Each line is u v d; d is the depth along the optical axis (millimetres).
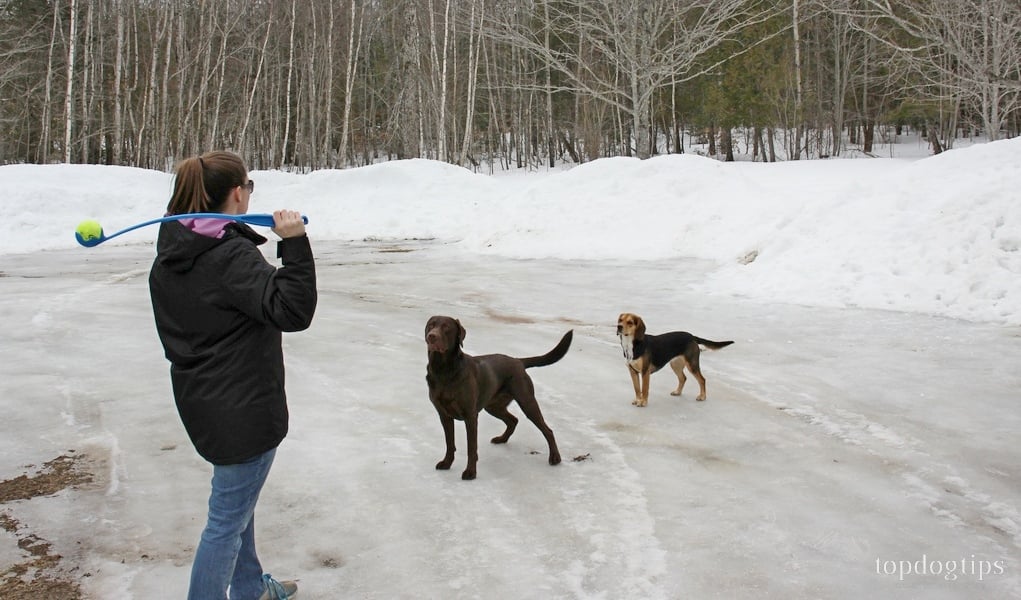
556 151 49469
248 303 2547
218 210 2748
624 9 24719
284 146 41938
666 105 40844
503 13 31688
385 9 48469
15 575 3432
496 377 4594
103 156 35938
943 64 17797
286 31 45000
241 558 3045
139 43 44344
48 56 39438
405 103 44281
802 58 41250
